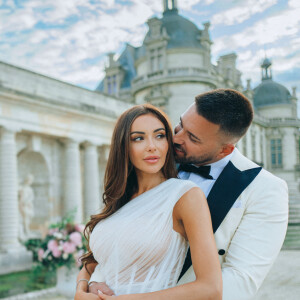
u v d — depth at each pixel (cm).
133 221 214
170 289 186
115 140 230
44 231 895
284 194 233
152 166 223
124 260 212
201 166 247
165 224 210
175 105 3512
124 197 236
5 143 1978
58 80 2395
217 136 228
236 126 224
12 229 1916
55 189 2423
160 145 225
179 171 263
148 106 232
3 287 1255
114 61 5081
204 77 3541
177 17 3912
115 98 2941
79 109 2434
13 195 1961
